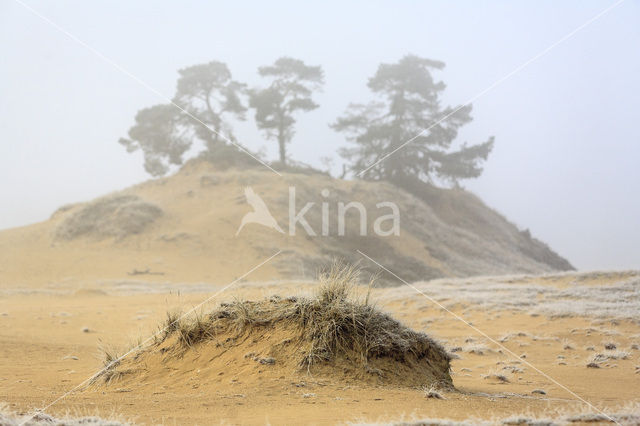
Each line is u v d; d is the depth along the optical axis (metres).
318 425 6.54
